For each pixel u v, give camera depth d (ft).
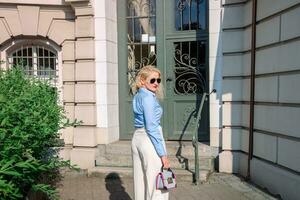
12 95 11.37
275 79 18.37
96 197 18.88
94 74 24.20
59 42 24.85
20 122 10.21
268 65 19.04
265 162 19.44
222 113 22.53
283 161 17.79
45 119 12.45
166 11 25.20
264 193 18.61
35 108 12.36
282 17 17.67
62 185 20.85
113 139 25.23
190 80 25.09
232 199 17.94
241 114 22.13
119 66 25.98
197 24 24.84
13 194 9.16
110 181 21.61
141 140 13.61
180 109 25.31
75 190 19.99
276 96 18.28
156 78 13.83
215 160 22.90
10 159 9.13
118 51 25.93
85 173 23.22
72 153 24.02
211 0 22.52
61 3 24.44
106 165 23.53
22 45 25.49
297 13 16.46
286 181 17.28
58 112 16.33
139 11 25.73
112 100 25.07
